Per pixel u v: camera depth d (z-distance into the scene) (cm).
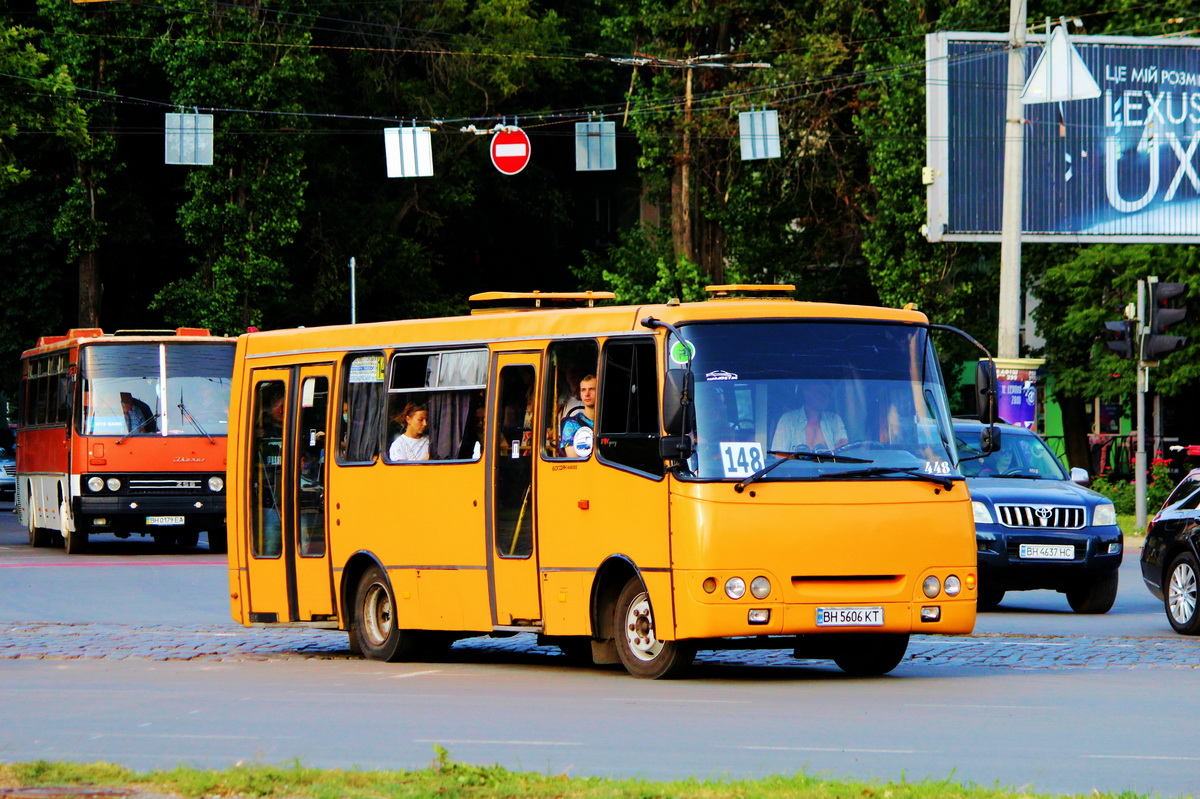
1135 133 13600
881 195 17488
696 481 4691
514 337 5312
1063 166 13500
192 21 18638
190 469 11200
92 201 19175
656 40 19188
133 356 11275
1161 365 14812
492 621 5306
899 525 4797
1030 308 18775
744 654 5891
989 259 17612
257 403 6300
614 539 4919
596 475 4981
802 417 4822
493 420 5334
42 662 5572
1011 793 2827
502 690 4659
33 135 18725
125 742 3641
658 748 3528
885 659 5094
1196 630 6278
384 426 5741
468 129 12800
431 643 5716
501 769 2948
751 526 4675
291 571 6097
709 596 4656
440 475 5497
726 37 19300
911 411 4944
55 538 13025
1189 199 13700
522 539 5216
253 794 2770
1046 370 16588
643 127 19100
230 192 19212
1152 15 15788
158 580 9150
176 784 2828
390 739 3666
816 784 2873
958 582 4869
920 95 16900
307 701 4406
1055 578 7181
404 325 5744
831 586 4744
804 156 18675
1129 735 3750
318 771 2962
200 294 18988
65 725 3938
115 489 11075
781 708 4203
